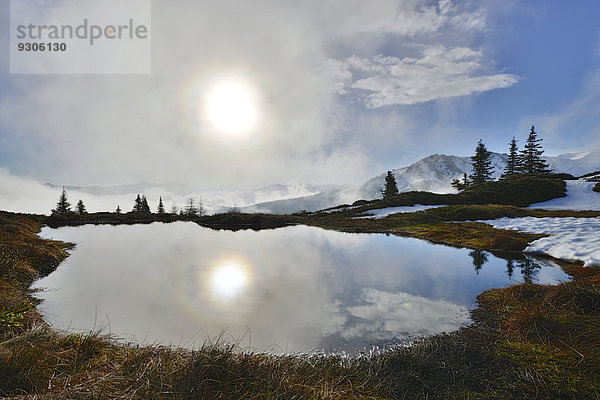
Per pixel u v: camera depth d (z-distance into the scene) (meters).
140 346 5.08
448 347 4.88
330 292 8.38
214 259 13.15
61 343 4.38
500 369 4.18
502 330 5.59
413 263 12.16
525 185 41.09
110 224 35.25
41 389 3.12
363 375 4.14
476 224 23.72
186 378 3.31
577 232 15.48
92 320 6.36
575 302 6.09
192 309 7.07
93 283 9.23
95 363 3.88
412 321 6.33
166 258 13.45
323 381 3.78
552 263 11.62
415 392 3.78
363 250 15.48
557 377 3.83
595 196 36.16
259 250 15.61
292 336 5.67
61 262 12.47
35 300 7.59
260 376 3.64
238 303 7.48
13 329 4.77
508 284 8.84
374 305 7.34
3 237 12.73
